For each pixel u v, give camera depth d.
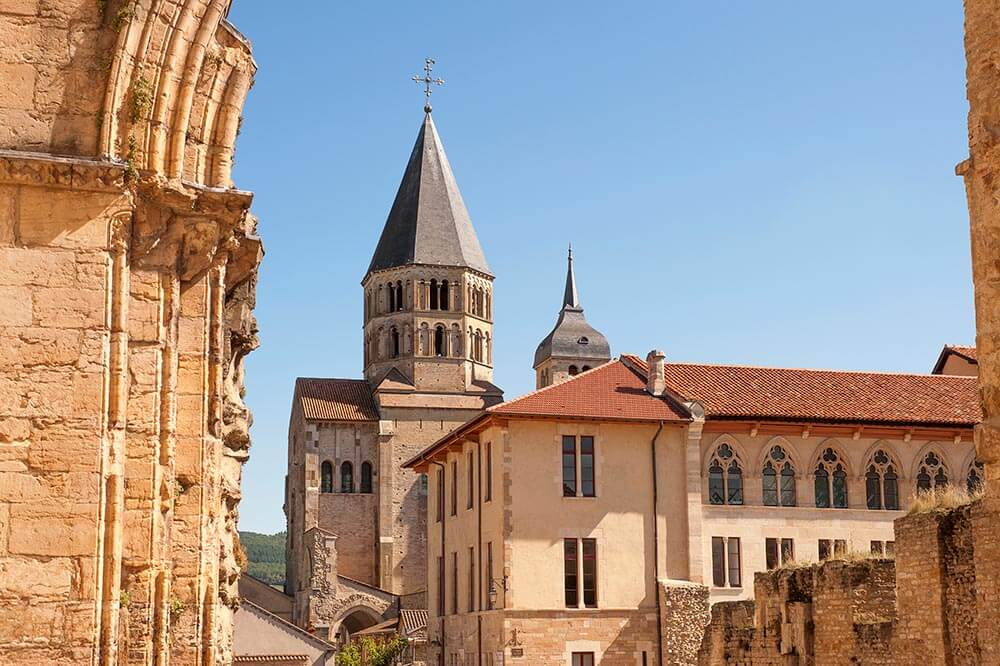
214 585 15.38
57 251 12.38
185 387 14.39
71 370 12.21
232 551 19.83
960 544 30.12
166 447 13.53
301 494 125.00
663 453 59.06
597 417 57.78
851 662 37.06
